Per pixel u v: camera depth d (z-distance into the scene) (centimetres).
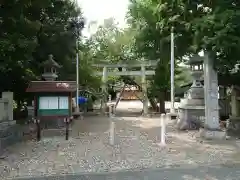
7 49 1138
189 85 2280
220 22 1091
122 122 1919
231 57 1167
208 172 808
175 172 810
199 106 1572
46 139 1295
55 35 1786
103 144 1187
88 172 819
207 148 1095
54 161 932
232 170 823
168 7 1412
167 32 1934
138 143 1200
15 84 1673
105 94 2570
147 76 2598
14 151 1072
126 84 3006
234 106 1501
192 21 1230
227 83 1527
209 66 1278
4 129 1152
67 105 1302
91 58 2705
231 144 1159
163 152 1041
